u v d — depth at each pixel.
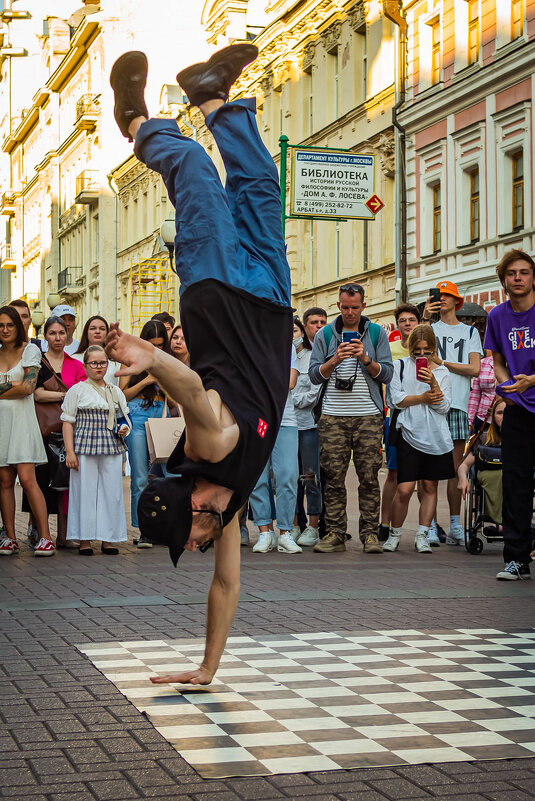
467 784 3.61
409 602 7.20
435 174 26.58
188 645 5.67
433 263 26.64
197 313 4.11
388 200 29.12
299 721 4.30
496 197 24.14
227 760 3.81
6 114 86.25
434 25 26.64
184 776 3.64
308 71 33.75
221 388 4.00
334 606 7.00
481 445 10.32
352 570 8.93
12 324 9.67
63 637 5.87
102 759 3.80
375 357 10.46
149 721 4.27
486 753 3.93
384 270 28.73
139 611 6.73
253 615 6.64
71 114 65.31
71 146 64.56
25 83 85.31
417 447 10.30
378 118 28.98
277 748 3.96
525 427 8.38
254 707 4.50
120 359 3.60
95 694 4.66
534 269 8.52
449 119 25.83
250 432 3.98
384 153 28.95
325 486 10.54
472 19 25.00
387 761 3.83
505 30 23.56
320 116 32.53
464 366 11.13
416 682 4.95
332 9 31.36
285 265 4.41
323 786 3.57
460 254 25.47
